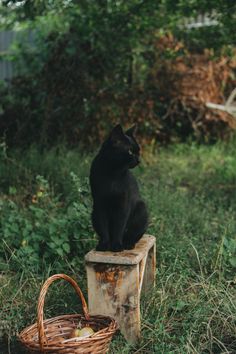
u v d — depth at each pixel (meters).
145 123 5.18
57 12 4.92
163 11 4.62
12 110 5.14
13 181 4.07
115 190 2.57
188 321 2.58
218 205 4.05
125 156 2.54
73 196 3.54
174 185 4.46
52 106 5.06
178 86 5.65
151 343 2.50
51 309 2.70
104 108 5.02
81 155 4.80
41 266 3.06
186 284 2.85
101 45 4.91
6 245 3.07
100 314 2.54
